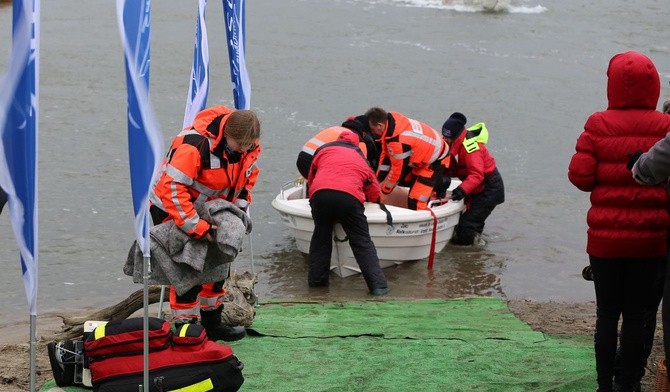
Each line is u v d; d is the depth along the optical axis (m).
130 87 4.30
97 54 21.22
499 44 22.84
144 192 4.42
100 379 4.91
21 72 4.28
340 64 20.73
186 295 6.15
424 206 10.62
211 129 5.83
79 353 5.43
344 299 9.26
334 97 18.19
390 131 10.44
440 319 7.59
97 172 13.60
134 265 5.99
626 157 4.91
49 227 11.43
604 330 5.14
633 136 4.92
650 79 4.93
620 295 5.12
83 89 18.36
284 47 22.14
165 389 4.85
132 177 4.41
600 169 4.98
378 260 9.76
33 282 4.53
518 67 20.75
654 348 6.68
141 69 4.31
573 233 11.87
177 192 5.74
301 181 11.33
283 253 10.98
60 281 9.86
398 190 11.25
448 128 11.23
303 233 10.62
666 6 27.12
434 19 25.70
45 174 13.43
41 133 15.47
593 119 5.03
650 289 5.07
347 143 9.90
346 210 9.55
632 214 4.94
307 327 7.11
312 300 9.09
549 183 13.91
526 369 6.05
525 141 15.88
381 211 10.30
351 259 10.22
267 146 15.05
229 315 6.64
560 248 11.30
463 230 11.34
